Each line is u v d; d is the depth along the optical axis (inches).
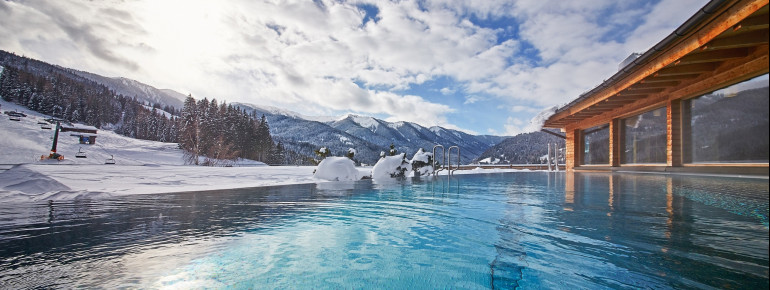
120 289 55.6
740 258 66.5
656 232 89.4
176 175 346.0
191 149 1556.3
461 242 84.7
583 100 394.0
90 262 69.4
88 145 1934.1
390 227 104.0
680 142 300.5
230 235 94.3
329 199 177.0
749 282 53.6
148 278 60.7
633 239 82.8
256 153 2406.5
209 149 1549.0
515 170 597.9
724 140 252.4
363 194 198.8
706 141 271.6
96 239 88.5
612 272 60.8
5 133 1775.3
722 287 52.0
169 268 66.2
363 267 66.6
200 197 185.6
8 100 3221.0
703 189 185.6
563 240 83.9
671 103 306.8
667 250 73.0
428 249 79.0
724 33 173.8
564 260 68.4
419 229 100.7
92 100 3959.2
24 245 82.1
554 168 729.6
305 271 64.4
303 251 78.0
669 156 310.3
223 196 190.2
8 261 69.6
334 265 67.9
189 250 78.6
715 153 261.4
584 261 67.4
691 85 277.3
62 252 76.4
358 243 85.2
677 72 252.2
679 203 139.9
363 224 109.0
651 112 351.9
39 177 214.4
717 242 78.7
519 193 197.3
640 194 173.6
